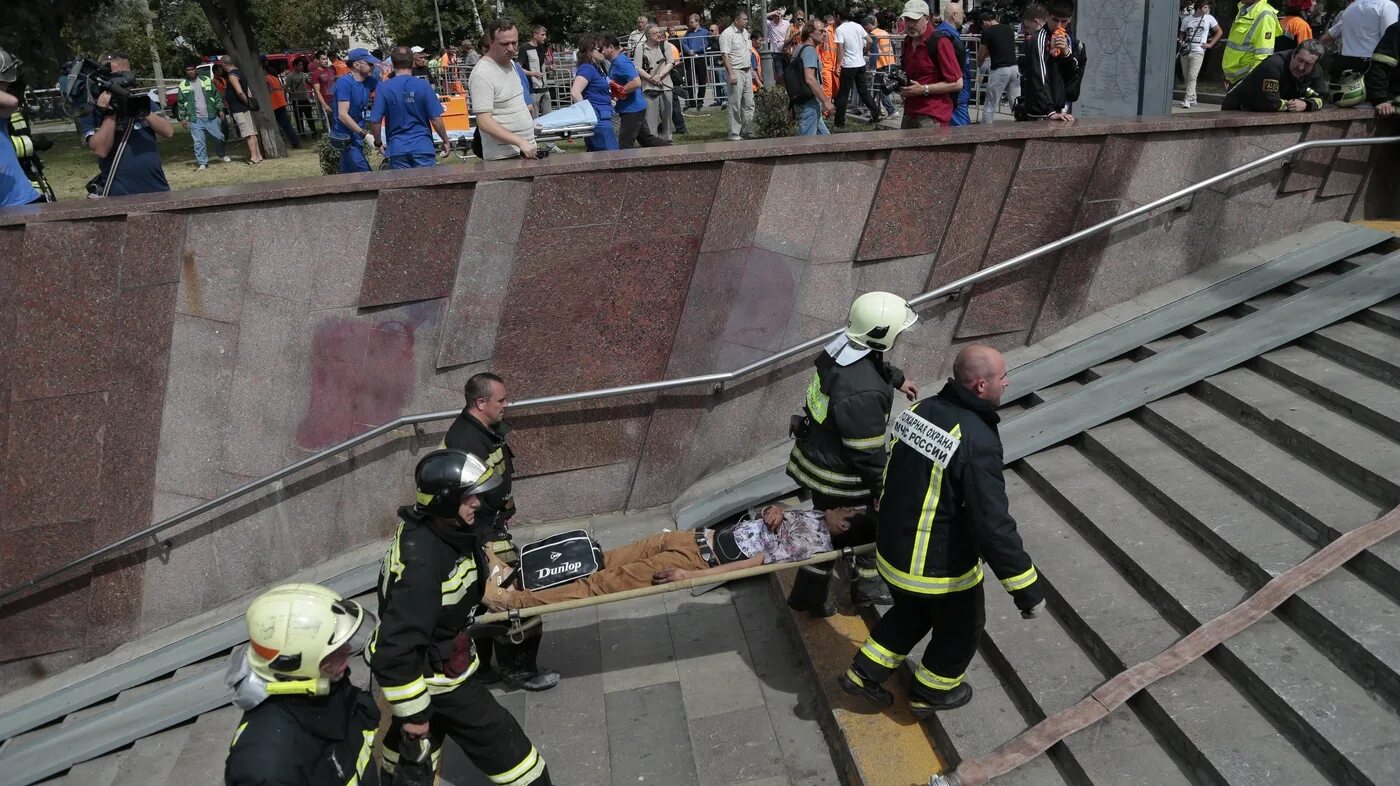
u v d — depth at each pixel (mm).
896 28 18812
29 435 5648
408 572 3447
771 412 6699
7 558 5816
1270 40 8977
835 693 4473
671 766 4453
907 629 4062
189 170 15398
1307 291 6219
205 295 5707
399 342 6023
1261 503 4707
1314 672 3742
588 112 6977
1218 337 6043
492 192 5844
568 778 4434
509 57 6410
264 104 16797
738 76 13750
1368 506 4398
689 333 6336
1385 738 3391
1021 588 3572
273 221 5680
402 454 6281
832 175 6266
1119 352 6422
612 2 29797
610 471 6582
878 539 3943
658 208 6055
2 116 6211
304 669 2678
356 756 2885
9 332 5477
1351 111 6938
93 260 5488
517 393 6262
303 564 6324
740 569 4379
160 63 31219
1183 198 6773
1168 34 8547
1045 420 5863
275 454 6043
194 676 5750
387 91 7812
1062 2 7359
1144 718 3914
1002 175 6465
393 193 5707
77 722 5621
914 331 6699
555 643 5449
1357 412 5000
